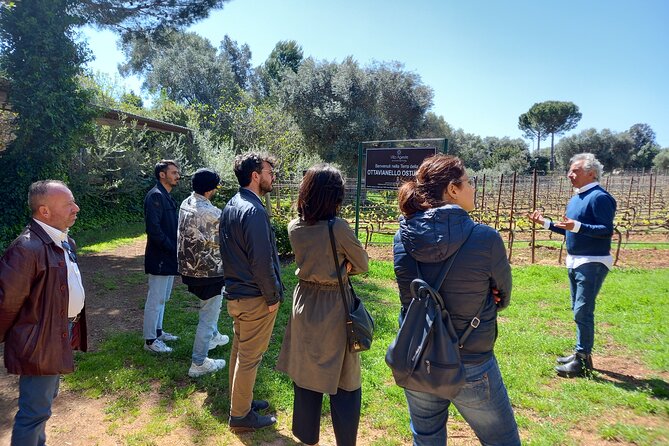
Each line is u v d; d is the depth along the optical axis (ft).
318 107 80.59
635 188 88.07
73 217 7.44
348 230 7.39
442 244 5.44
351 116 79.77
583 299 11.99
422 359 5.40
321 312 7.45
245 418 9.23
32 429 7.07
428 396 6.15
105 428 9.43
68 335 7.31
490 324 5.68
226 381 11.35
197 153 56.75
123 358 12.89
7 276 6.58
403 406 10.39
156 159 51.29
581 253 11.97
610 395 10.92
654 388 11.34
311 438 7.80
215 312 11.70
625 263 29.35
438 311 5.51
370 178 24.81
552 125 226.79
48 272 6.95
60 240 7.38
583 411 10.23
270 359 12.92
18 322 6.86
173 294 20.30
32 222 7.16
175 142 53.26
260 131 73.72
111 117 42.09
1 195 27.66
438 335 5.41
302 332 7.61
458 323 5.60
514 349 13.91
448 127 131.75
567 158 184.24
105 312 17.74
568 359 12.84
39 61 26.76
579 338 12.21
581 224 11.41
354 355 7.66
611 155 179.32
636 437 9.11
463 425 9.70
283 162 68.39
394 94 86.53
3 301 6.59
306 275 7.57
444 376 5.27
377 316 17.21
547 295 20.59
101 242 35.40
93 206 43.93
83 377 11.65
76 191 40.11
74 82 29.48
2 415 9.98
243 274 8.52
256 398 10.68
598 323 16.76
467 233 5.51
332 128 80.48
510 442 5.95
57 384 7.73
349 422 7.61
